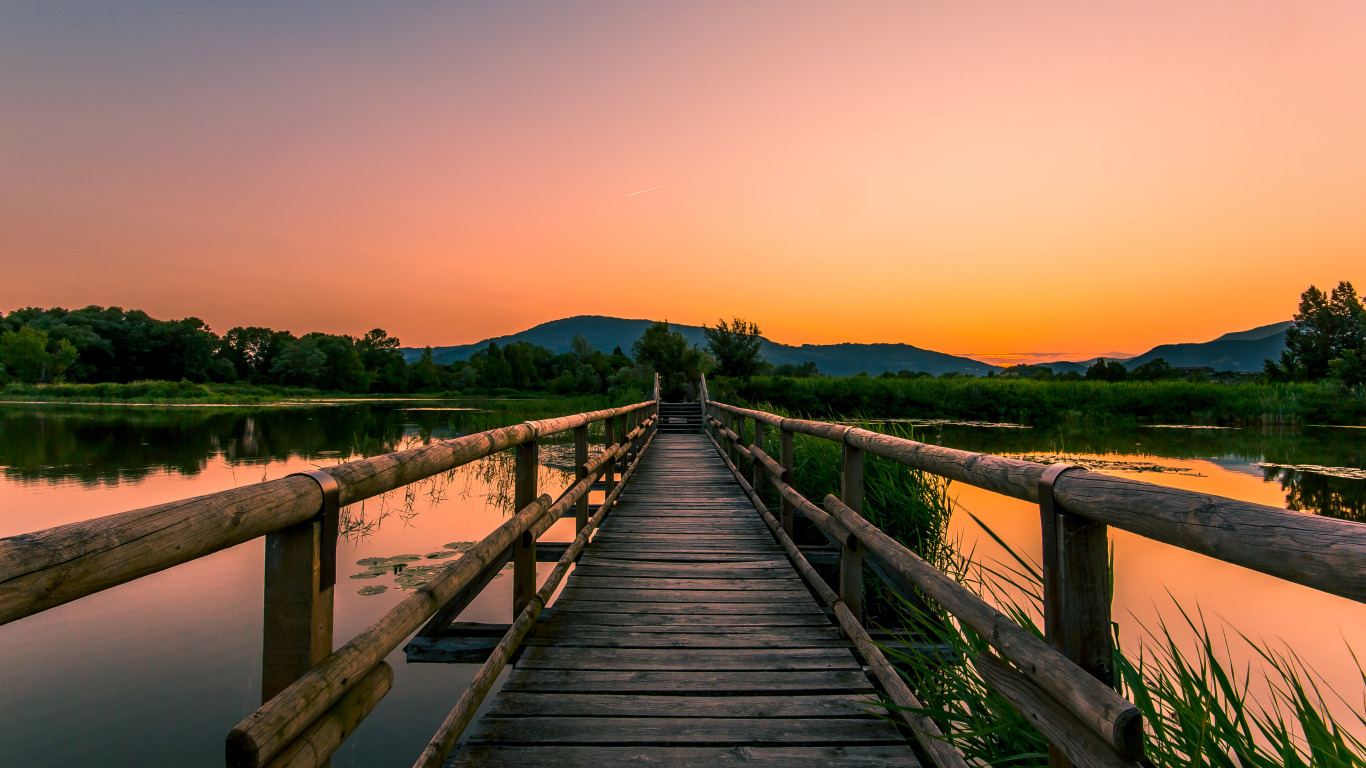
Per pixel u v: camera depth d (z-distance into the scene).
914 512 5.57
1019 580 5.02
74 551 0.71
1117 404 27.27
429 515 8.49
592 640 3.07
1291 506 8.09
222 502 0.94
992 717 2.20
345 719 1.25
